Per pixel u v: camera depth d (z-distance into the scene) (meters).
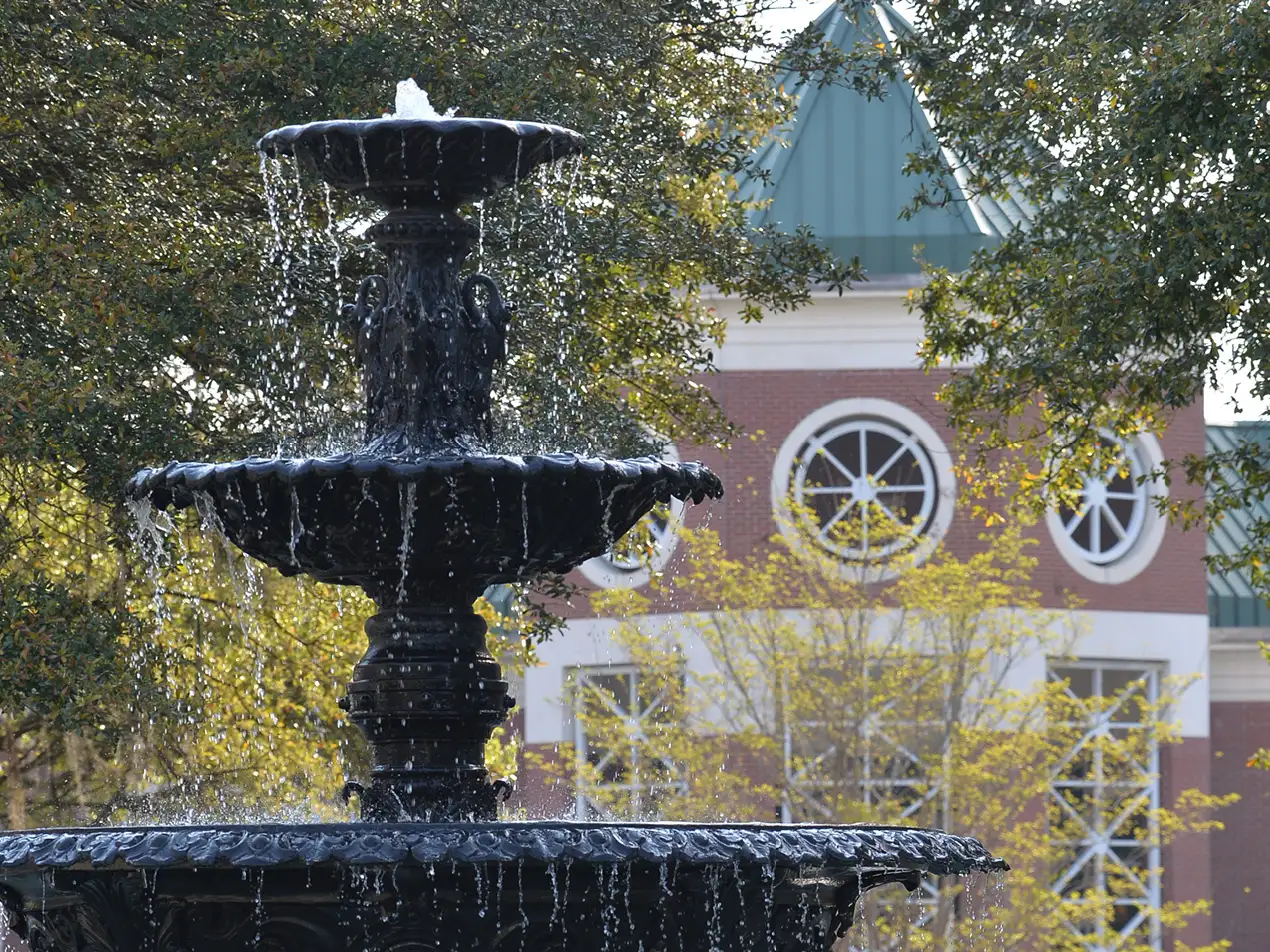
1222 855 77.31
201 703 41.38
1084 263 38.41
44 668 31.58
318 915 16.25
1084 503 73.00
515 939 16.31
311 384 35.72
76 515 38.22
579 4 38.41
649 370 46.06
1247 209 34.00
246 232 37.38
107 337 32.47
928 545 69.69
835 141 73.25
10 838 16.33
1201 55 33.19
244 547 18.84
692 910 16.70
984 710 65.44
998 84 38.94
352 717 18.92
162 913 16.39
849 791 62.97
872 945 59.78
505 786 19.14
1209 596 78.38
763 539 70.38
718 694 65.50
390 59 35.53
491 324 19.50
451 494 17.70
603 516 18.52
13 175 37.47
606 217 39.47
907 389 71.19
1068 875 67.38
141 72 35.34
